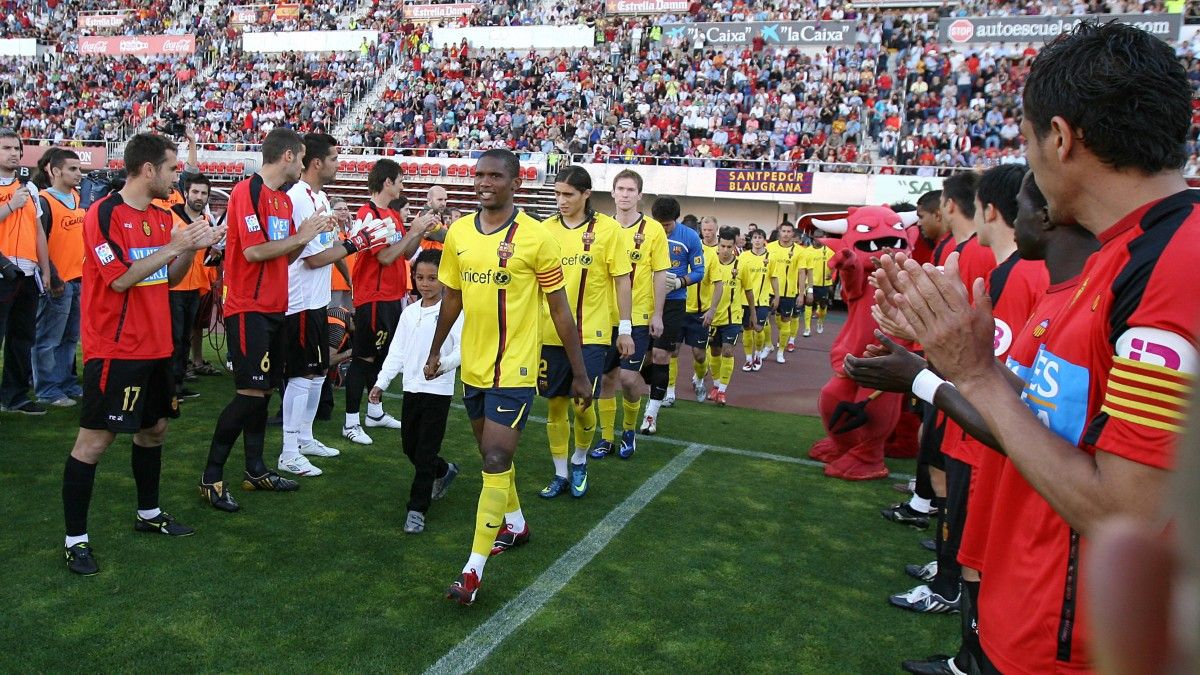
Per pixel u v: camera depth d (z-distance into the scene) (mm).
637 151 22750
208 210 8008
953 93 22312
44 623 3311
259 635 3305
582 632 3461
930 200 5082
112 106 29703
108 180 8617
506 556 4227
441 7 30656
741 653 3352
